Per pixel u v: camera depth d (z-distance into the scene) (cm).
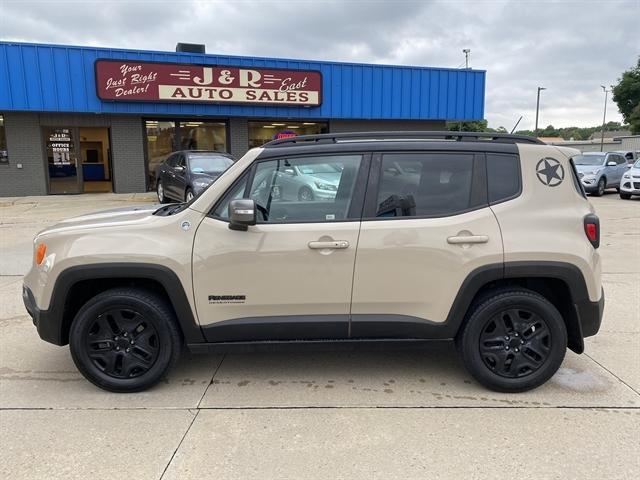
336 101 1873
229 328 353
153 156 1795
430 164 360
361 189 356
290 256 346
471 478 267
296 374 392
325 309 355
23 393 362
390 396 358
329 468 276
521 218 353
